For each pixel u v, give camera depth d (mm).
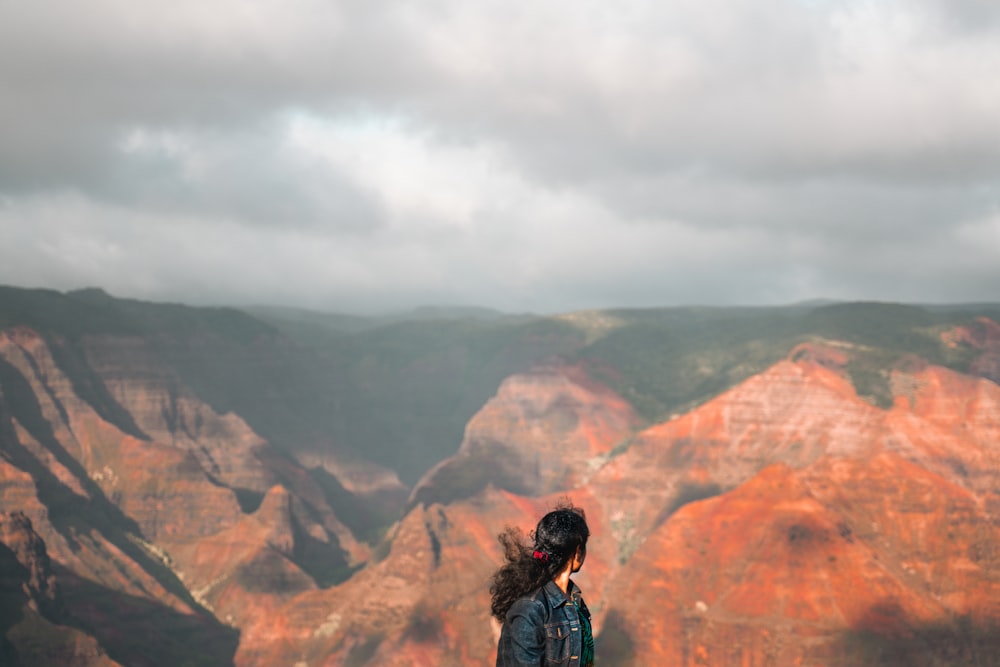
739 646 189000
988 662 185625
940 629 187500
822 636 185000
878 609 189000
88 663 187625
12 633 185000
